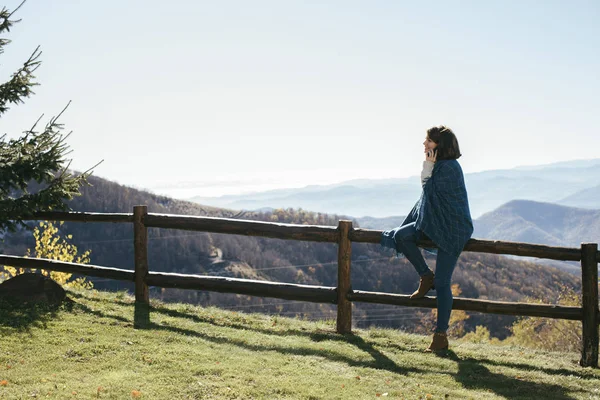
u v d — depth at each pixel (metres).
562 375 5.39
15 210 6.61
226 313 7.36
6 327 5.36
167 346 5.22
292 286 6.57
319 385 4.43
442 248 5.67
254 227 6.61
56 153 6.66
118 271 7.31
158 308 7.09
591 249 5.72
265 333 6.30
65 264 7.59
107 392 3.89
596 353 5.78
